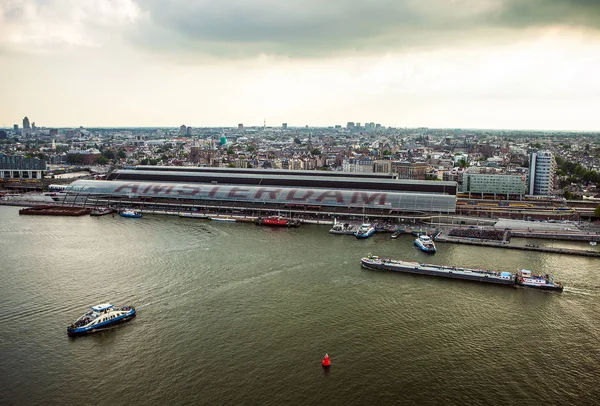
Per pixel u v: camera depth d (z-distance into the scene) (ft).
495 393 485.56
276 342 576.20
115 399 472.85
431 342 580.71
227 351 556.10
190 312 655.76
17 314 649.20
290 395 477.77
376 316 648.79
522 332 609.01
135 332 600.80
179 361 536.42
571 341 587.27
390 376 510.58
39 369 522.88
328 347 565.94
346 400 471.62
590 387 497.05
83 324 600.39
